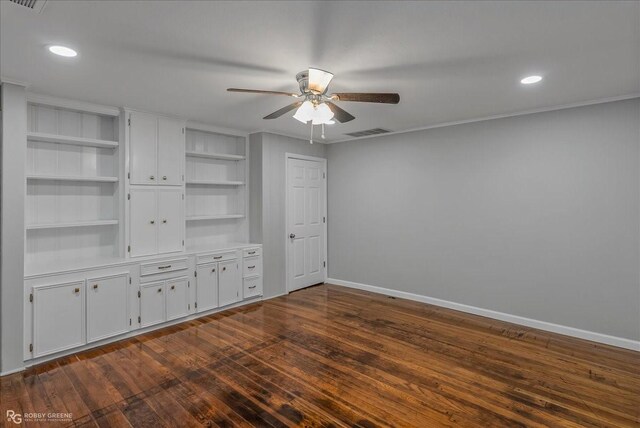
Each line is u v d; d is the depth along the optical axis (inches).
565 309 140.1
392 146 193.3
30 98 120.6
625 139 126.5
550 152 142.5
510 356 120.3
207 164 183.2
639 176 124.3
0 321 107.3
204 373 108.5
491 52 90.4
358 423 84.5
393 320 156.4
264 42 85.0
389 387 100.4
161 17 73.3
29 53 90.1
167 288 148.8
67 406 91.4
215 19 74.2
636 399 94.5
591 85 115.0
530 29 78.8
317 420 85.7
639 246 124.8
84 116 140.3
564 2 68.3
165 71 102.3
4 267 108.1
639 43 85.3
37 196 130.2
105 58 93.4
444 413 88.5
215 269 166.7
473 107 141.4
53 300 117.8
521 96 126.8
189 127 166.9
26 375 107.5
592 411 89.3
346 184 215.8
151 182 148.6
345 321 155.1
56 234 135.0
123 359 118.4
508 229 154.3
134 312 138.6
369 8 70.2
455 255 171.0
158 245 150.6
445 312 167.6
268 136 189.2
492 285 159.3
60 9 69.7
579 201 136.3
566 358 118.8
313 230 217.9
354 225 212.2
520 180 150.3
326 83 93.0
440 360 117.3
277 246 195.8
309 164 214.4
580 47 87.6
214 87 116.2
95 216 143.9
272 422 85.0
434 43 85.4
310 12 71.6
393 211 193.9
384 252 198.5
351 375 107.2
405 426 83.4
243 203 192.7
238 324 151.6
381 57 93.3
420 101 132.8
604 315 131.7
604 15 72.8
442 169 174.2
